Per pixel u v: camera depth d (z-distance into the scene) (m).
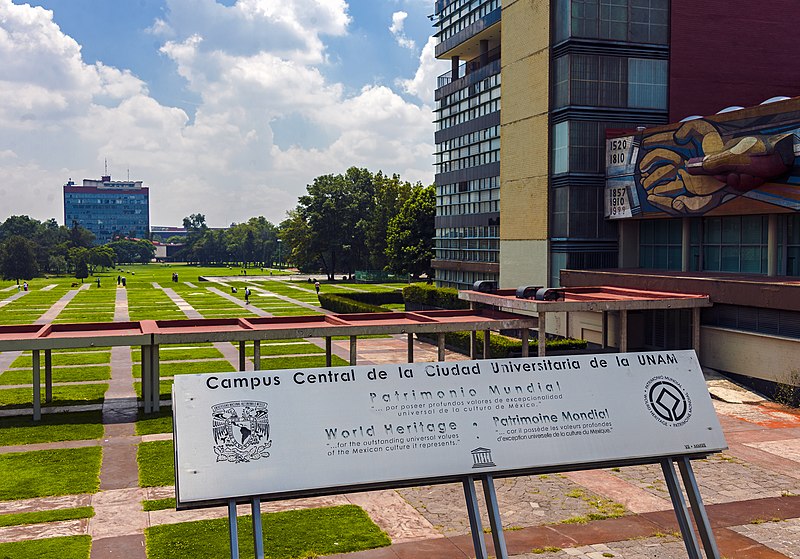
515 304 36.50
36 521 18.41
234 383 12.30
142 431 27.77
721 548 16.81
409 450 12.48
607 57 47.91
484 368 13.56
